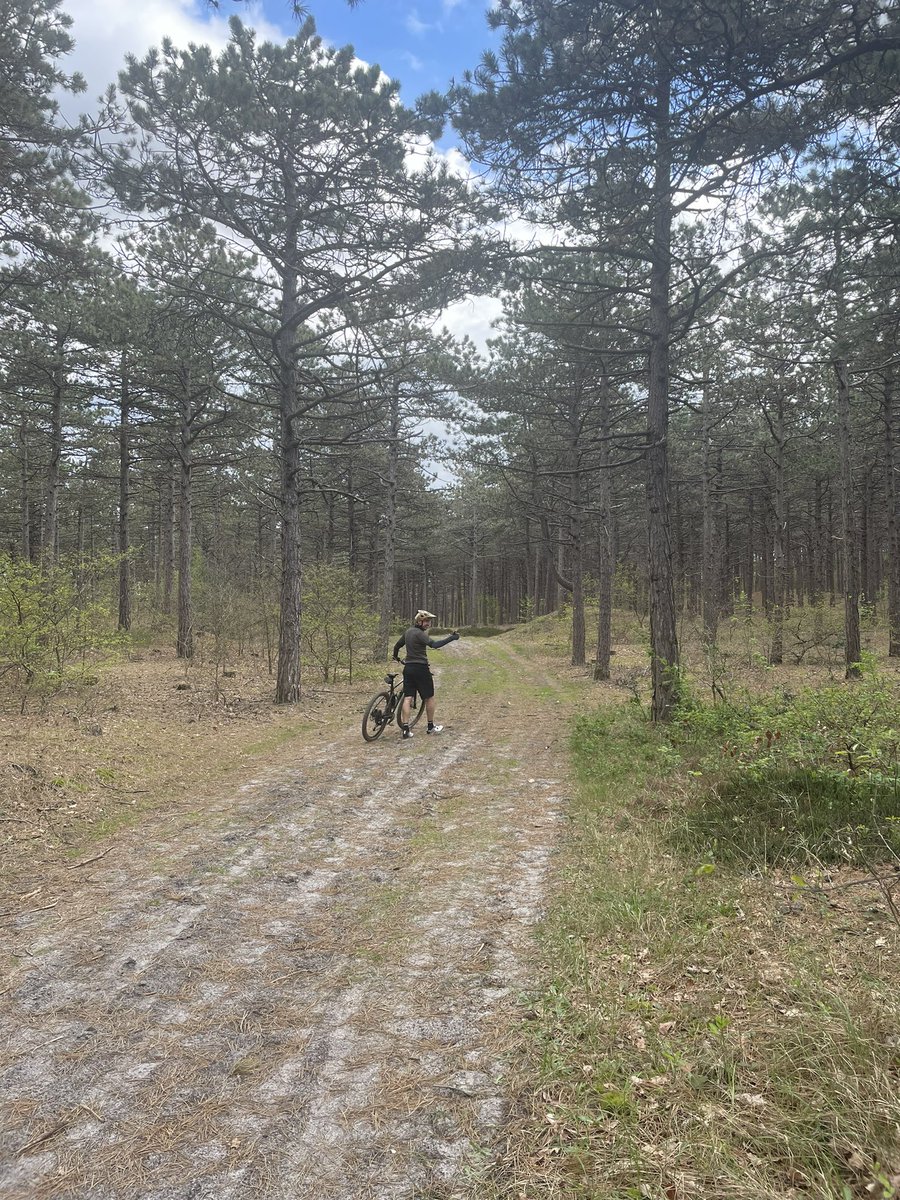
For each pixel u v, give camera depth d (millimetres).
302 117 10570
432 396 13531
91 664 12492
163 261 12570
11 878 4621
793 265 8102
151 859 5016
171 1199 2021
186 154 10883
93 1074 2627
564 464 20578
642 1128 2229
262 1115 2389
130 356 19062
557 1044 2719
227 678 15727
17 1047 2805
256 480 25094
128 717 10367
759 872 4188
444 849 5199
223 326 14859
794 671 16578
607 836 5207
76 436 23500
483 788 7039
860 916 3541
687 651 16781
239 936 3801
